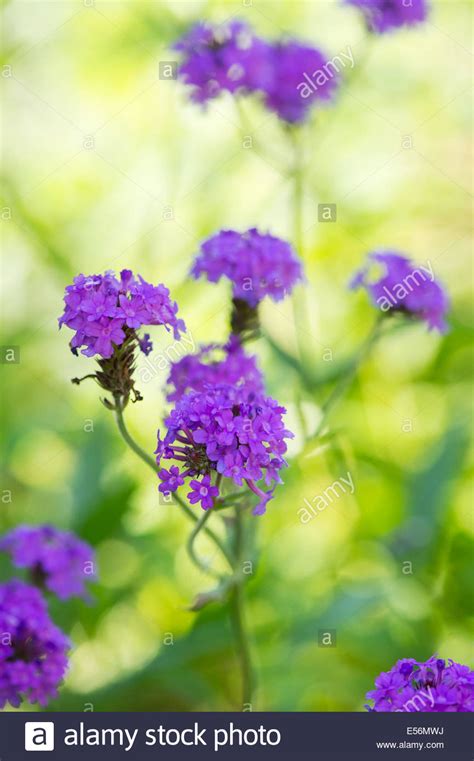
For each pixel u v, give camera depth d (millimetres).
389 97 7168
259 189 6348
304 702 4480
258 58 4820
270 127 6277
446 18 7453
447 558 5090
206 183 6230
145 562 5125
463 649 4762
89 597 3943
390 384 6129
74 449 5828
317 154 6473
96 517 4926
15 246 6262
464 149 7184
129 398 2955
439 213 6930
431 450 5480
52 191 6430
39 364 6117
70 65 6832
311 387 4715
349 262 6410
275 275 3324
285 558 5145
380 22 5324
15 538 3863
